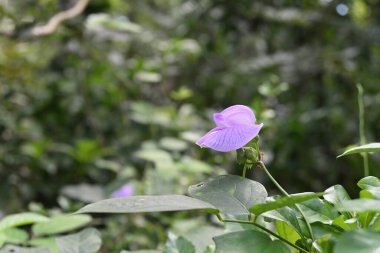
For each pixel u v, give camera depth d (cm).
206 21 502
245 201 97
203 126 385
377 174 334
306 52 449
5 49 374
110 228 292
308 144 402
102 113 422
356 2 508
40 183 380
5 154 382
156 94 450
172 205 84
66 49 409
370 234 74
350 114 412
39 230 155
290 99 441
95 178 389
